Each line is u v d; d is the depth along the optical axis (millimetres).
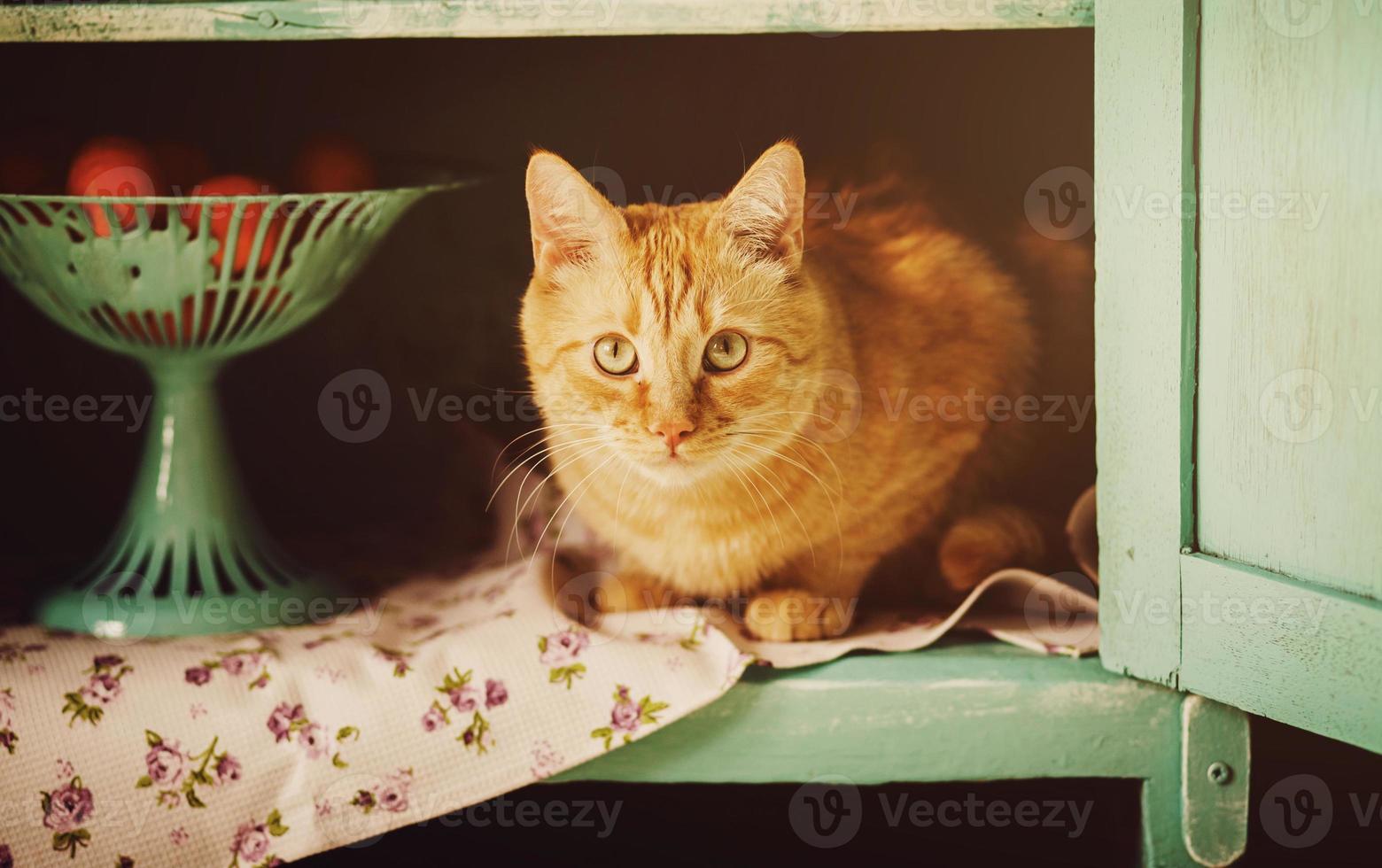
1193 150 1190
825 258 1529
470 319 1949
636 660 1329
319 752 1273
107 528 1873
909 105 1974
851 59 1969
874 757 1355
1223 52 1152
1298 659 1161
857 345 1466
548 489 1641
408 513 1922
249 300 1386
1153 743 1359
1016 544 1527
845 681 1342
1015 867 1609
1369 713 1106
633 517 1449
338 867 1606
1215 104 1166
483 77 1973
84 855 1239
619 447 1349
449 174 1614
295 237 1354
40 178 1365
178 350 1427
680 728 1343
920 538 1526
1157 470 1270
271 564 1500
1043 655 1388
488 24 1305
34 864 1235
